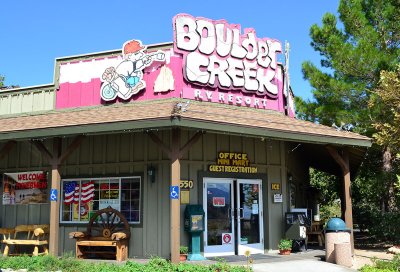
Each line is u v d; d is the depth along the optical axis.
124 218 12.57
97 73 14.05
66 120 12.16
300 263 11.48
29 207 14.45
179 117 10.09
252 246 13.67
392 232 17.36
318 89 19.69
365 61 17.92
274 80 14.80
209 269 9.81
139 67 13.49
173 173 10.53
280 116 14.46
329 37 19.23
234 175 13.59
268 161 14.40
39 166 14.51
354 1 19.59
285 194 14.53
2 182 14.89
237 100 13.93
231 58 14.02
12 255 13.56
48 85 14.73
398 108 15.52
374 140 17.66
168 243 12.30
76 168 13.82
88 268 10.01
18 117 14.76
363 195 25.31
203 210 12.62
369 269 10.29
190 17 13.57
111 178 13.36
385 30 19.25
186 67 13.23
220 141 13.57
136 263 10.39
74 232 12.51
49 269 10.22
